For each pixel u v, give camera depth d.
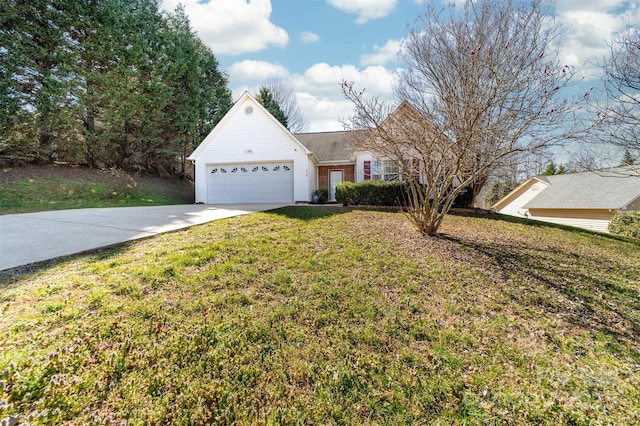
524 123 5.62
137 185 15.52
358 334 3.10
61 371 2.30
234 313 3.27
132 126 16.38
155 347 2.65
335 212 9.98
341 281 4.28
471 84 5.47
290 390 2.37
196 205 12.94
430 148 6.18
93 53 13.91
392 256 5.47
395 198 11.72
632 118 6.45
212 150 14.68
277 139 14.30
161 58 16.05
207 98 20.09
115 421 2.00
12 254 4.63
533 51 6.00
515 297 4.27
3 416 1.91
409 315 3.55
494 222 9.98
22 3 12.34
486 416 2.21
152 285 3.71
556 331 3.46
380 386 2.46
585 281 5.09
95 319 2.94
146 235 5.98
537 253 6.53
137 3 15.48
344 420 2.14
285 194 14.44
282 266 4.67
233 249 5.25
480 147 5.86
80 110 13.72
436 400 2.35
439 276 4.75
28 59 12.18
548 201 19.66
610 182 17.73
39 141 13.48
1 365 2.24
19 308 3.03
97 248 5.05
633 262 6.67
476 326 3.44
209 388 2.30
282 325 3.14
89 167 15.36
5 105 11.80
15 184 11.56
